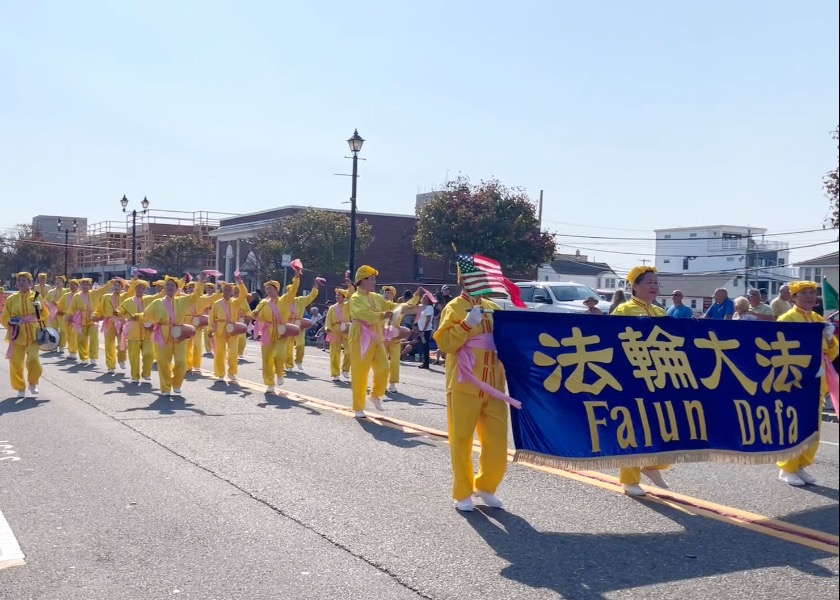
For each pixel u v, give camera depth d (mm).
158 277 51719
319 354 25219
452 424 6754
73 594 4984
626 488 7340
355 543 5941
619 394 6832
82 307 20125
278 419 11273
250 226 48875
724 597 4945
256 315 14742
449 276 48438
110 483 7621
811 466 8680
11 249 71000
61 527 6309
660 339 7098
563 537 6109
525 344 6625
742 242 62812
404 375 18422
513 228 37062
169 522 6441
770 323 7547
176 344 13727
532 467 8445
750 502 7137
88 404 12680
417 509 6820
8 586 5113
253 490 7371
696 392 7129
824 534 6184
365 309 11445
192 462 8492
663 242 66688
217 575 5309
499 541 6008
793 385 7574
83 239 68812
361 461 8594
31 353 13430
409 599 4918
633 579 5254
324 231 41031
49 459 8625
